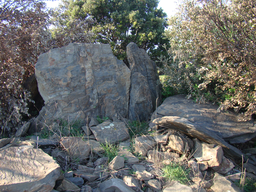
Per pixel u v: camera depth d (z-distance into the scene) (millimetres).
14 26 5930
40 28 6215
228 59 4824
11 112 4945
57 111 4770
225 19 4480
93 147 3963
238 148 4406
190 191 2729
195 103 4992
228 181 3174
